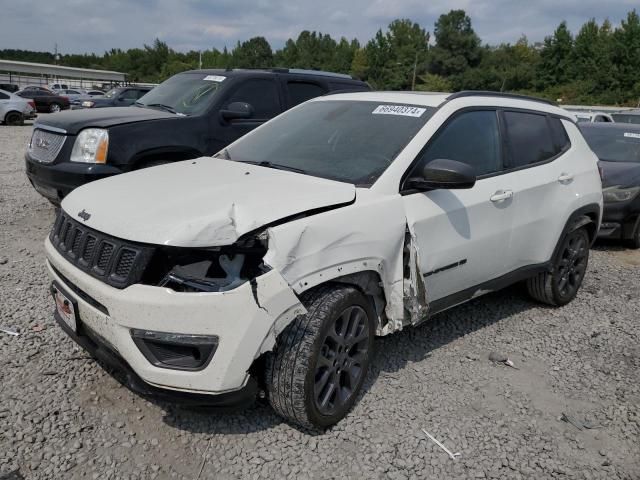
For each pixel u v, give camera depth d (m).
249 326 2.65
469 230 3.90
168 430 3.08
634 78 69.69
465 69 86.81
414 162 3.60
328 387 3.10
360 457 2.97
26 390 3.33
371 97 4.35
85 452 2.87
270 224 2.82
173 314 2.60
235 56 112.44
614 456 3.14
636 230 7.62
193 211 2.84
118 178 3.57
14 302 4.54
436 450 3.07
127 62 119.31
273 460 2.90
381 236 3.23
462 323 4.75
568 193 4.89
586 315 5.11
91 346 3.00
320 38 113.12
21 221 7.05
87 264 2.91
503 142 4.37
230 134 6.91
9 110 23.62
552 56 78.69
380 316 3.44
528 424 3.37
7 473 2.68
